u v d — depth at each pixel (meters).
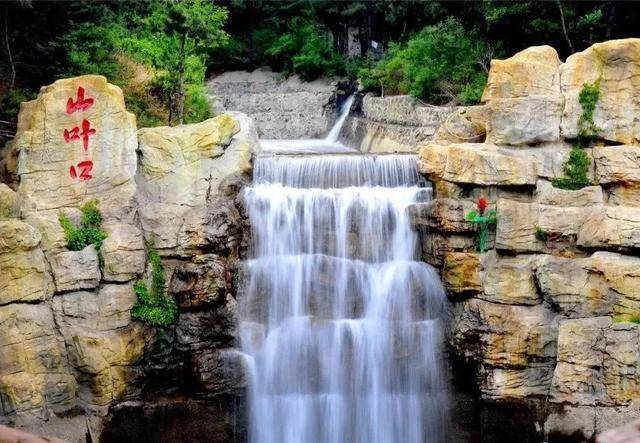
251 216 17.27
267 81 40.62
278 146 30.12
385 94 30.91
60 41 20.94
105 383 15.15
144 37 25.44
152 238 16.33
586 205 16.00
